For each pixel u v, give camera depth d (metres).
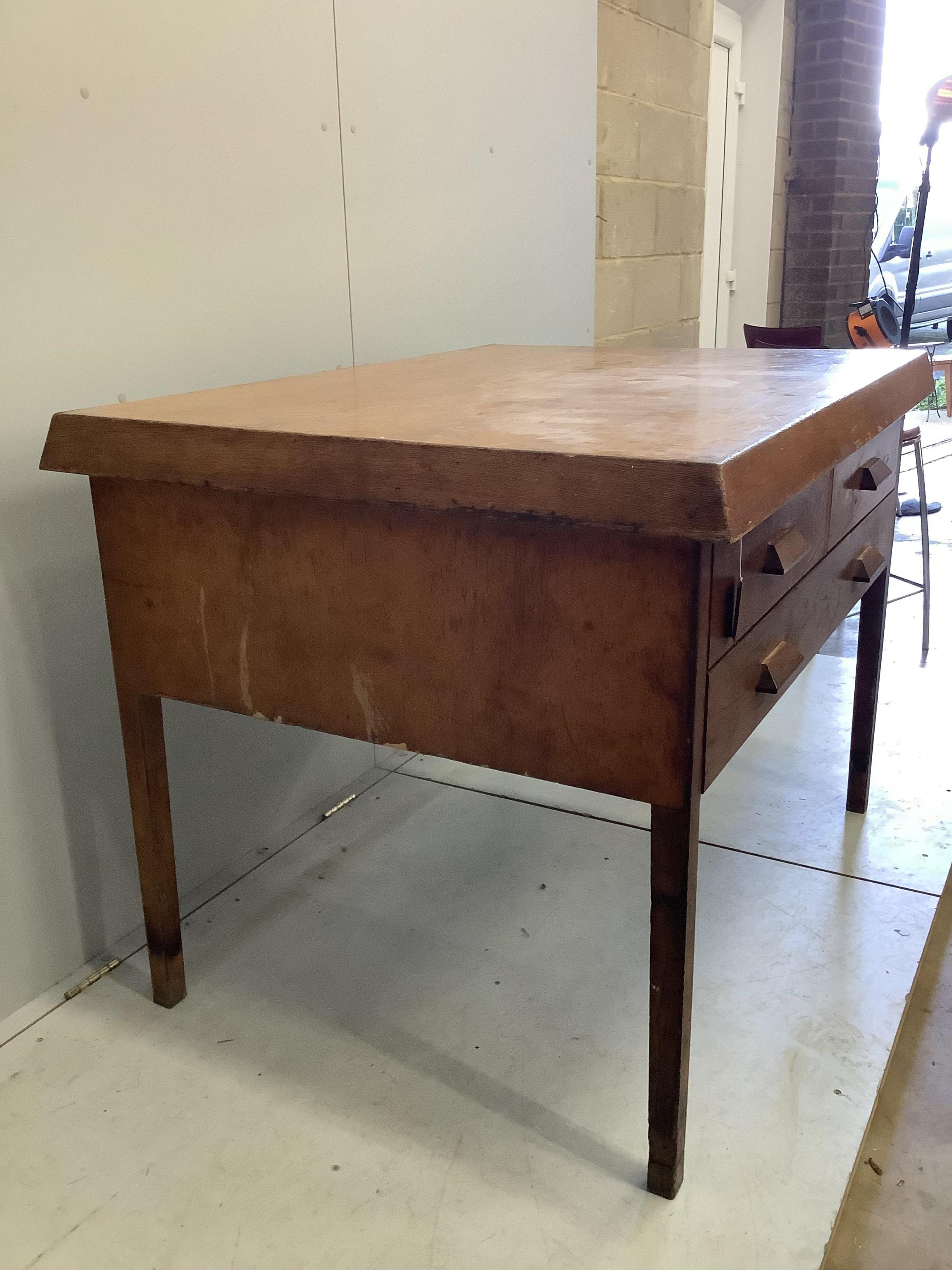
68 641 1.30
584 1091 1.15
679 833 0.88
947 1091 1.17
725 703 0.91
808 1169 1.03
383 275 1.78
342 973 1.37
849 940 1.41
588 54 2.34
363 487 0.88
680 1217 0.98
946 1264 0.94
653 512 0.76
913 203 6.23
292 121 1.52
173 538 1.09
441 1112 1.12
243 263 1.48
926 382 1.37
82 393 1.26
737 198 4.80
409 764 2.00
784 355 1.48
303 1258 0.94
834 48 4.59
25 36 1.13
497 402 1.08
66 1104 1.14
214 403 1.12
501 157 2.07
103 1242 0.96
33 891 1.30
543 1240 0.95
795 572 1.09
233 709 1.12
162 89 1.30
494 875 1.60
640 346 3.02
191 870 1.56
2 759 1.23
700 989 1.31
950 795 1.82
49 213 1.19
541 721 0.93
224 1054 1.21
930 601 2.82
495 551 0.90
